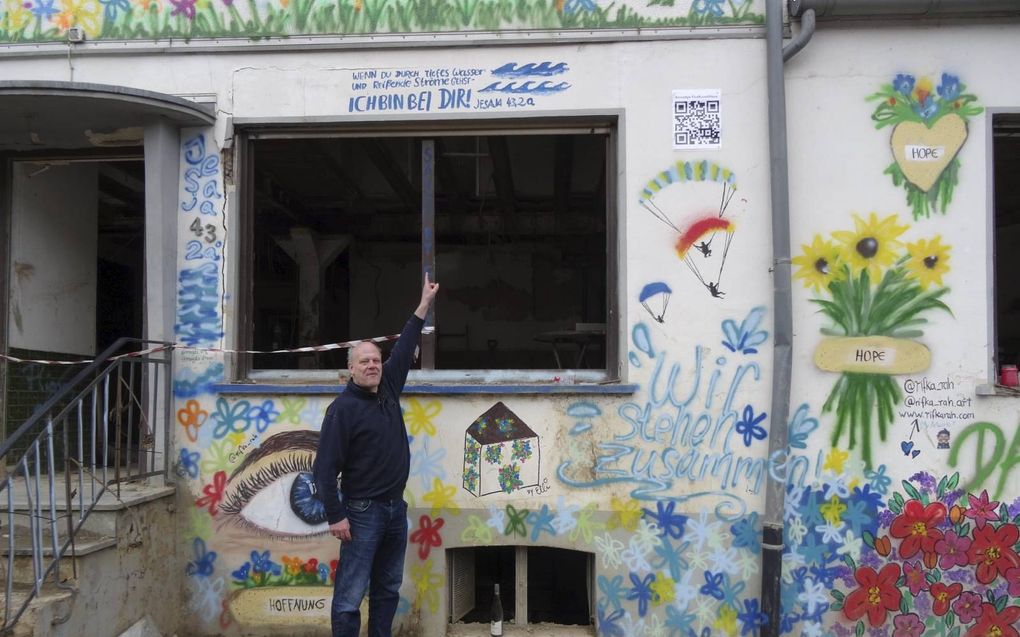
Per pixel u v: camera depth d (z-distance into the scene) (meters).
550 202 8.97
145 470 4.71
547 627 4.85
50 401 3.88
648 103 4.82
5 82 4.36
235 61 4.99
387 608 4.24
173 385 4.89
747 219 4.75
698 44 4.83
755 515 4.65
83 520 3.96
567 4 4.87
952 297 4.69
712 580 4.65
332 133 5.05
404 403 4.81
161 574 4.64
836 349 4.69
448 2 4.91
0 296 5.27
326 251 8.85
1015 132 4.90
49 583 3.89
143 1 5.02
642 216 4.79
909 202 4.73
